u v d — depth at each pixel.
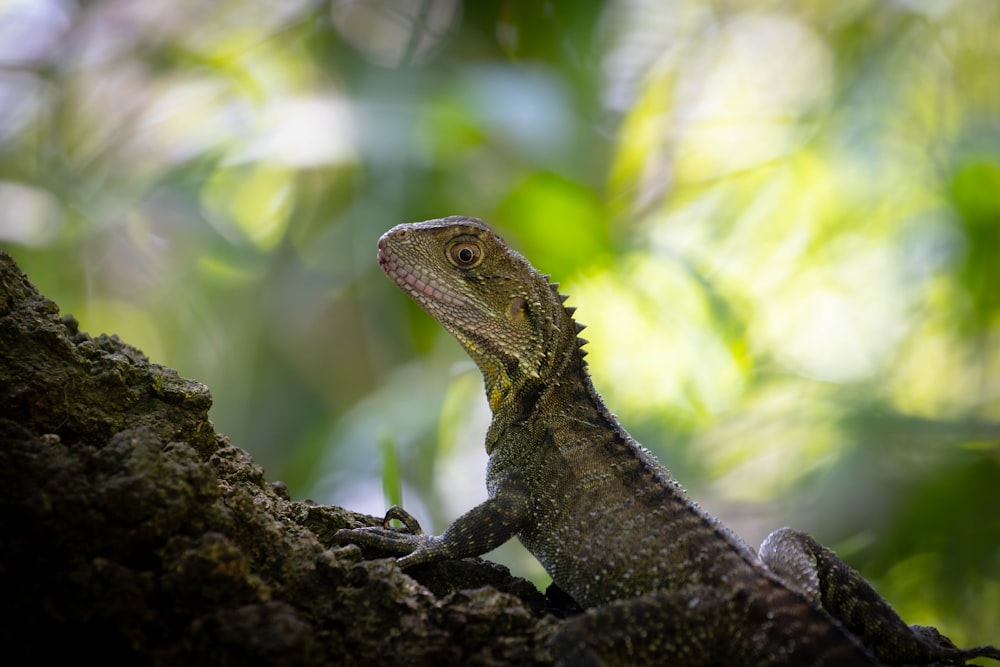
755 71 15.94
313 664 5.22
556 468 6.88
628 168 14.84
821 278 14.89
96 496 5.11
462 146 12.23
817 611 5.55
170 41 13.85
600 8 13.09
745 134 15.57
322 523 6.66
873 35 14.51
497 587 6.55
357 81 12.72
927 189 13.96
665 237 14.95
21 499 5.00
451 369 13.17
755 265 15.16
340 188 13.23
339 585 5.57
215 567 5.06
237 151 12.56
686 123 15.48
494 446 7.44
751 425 13.27
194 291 13.48
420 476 12.47
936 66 14.36
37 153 13.37
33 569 4.96
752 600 5.60
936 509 11.86
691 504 6.38
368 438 12.03
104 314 14.64
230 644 4.75
